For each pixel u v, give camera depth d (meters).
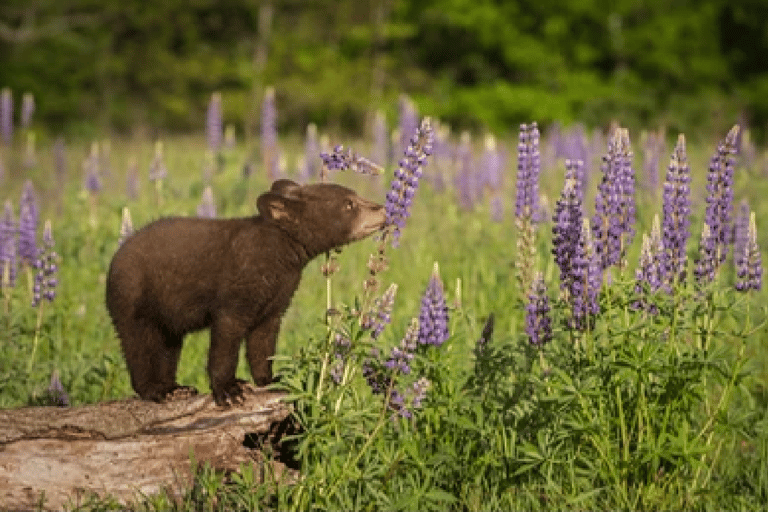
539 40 52.03
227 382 8.91
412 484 8.47
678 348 9.25
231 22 57.00
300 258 9.29
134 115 54.47
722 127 42.19
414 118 24.94
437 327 8.97
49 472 8.41
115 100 55.59
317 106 49.84
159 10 55.09
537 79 51.16
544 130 46.47
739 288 9.31
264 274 9.11
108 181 25.44
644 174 18.47
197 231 9.30
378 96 50.38
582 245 8.82
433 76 54.62
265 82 50.34
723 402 8.68
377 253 8.51
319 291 15.64
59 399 11.00
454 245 18.17
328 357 8.34
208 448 8.73
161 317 9.36
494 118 48.34
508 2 51.03
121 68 55.16
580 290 8.88
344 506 8.23
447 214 20.41
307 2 54.09
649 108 47.03
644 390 8.80
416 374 9.06
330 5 53.56
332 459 8.27
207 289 9.14
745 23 52.12
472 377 9.32
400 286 16.17
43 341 13.62
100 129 52.25
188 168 28.91
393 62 52.25
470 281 15.74
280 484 8.58
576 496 8.63
